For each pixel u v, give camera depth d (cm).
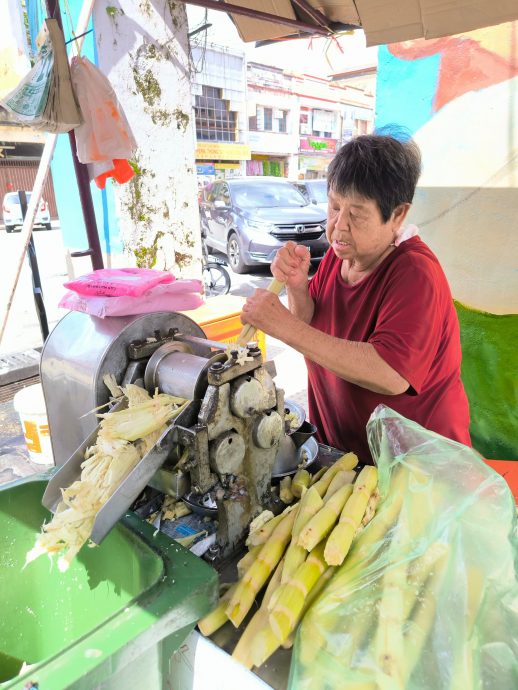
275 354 494
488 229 265
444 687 68
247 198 854
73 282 139
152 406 102
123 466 94
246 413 96
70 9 305
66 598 103
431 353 121
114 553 92
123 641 65
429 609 74
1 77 368
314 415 173
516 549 83
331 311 151
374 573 80
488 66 244
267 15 195
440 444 98
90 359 124
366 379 116
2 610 101
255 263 792
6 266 843
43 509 105
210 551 98
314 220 812
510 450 290
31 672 61
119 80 313
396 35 189
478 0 166
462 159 263
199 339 128
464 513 83
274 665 77
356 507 92
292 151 2241
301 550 88
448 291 132
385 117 280
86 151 223
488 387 287
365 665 70
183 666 86
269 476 108
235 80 1833
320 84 2256
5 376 381
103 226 348
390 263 130
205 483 94
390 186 113
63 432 146
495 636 73
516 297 267
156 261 359
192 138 363
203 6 184
